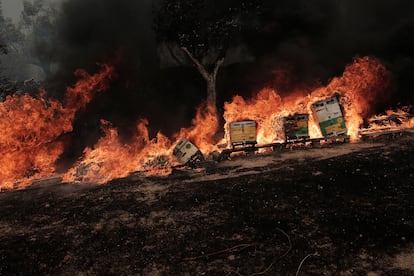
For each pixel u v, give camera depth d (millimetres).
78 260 8688
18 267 8641
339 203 10578
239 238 9086
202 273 7738
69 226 10617
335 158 14969
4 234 10500
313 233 9016
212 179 13898
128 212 11273
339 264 7645
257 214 10344
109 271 8102
